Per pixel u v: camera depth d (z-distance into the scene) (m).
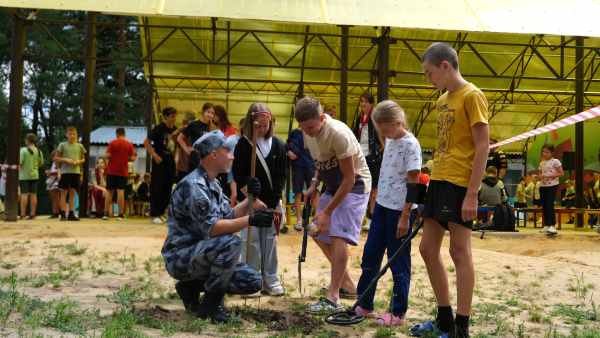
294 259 8.15
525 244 11.01
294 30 18.44
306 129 4.85
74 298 5.08
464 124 3.88
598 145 22.20
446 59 3.93
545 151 12.95
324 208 5.18
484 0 13.11
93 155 24.61
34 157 14.13
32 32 34.91
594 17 12.70
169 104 22.81
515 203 20.41
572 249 10.16
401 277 4.68
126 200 17.92
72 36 36.03
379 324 4.60
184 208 4.29
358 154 5.07
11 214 12.85
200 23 17.95
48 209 21.59
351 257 8.46
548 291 6.35
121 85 38.19
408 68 20.16
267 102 22.92
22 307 4.34
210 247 4.25
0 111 33.06
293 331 4.17
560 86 21.70
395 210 4.70
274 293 5.68
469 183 3.80
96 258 7.50
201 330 4.09
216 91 21.92
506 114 24.64
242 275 4.45
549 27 12.38
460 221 3.86
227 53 16.92
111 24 15.74
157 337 3.84
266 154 5.62
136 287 5.70
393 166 4.74
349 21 12.10
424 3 12.94
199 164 4.37
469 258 3.89
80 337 3.64
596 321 5.04
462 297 3.88
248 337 3.96
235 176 5.66
